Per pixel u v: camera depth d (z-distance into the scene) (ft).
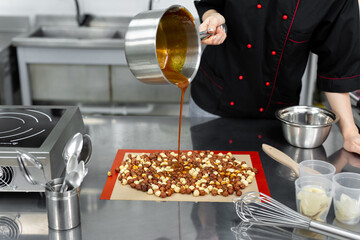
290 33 4.95
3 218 3.39
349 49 4.79
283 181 4.02
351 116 4.90
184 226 3.31
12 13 10.00
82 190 3.82
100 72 8.80
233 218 3.43
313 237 3.19
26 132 3.96
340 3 4.69
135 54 3.44
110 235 3.19
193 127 5.27
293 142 4.68
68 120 4.29
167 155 4.47
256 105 5.57
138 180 3.93
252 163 4.38
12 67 8.86
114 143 4.79
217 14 4.81
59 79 8.87
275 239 3.16
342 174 3.62
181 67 4.04
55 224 3.23
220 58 5.45
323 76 5.05
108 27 9.86
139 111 9.22
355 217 3.34
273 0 4.86
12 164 3.52
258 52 5.17
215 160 4.35
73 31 9.78
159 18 3.34
